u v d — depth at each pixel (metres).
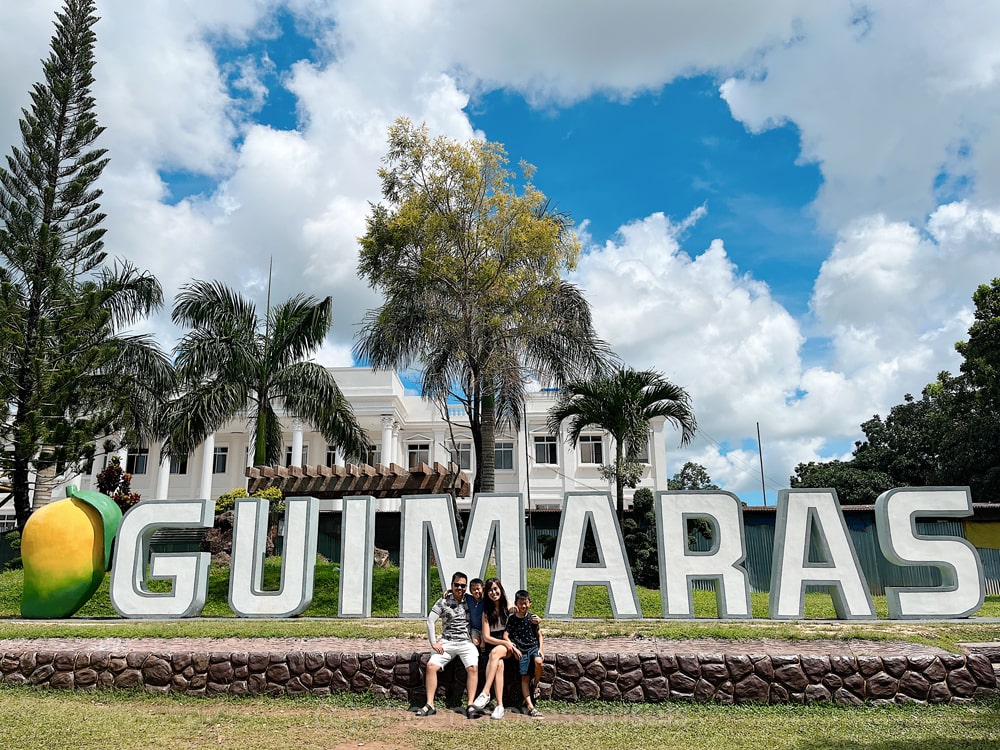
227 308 20.52
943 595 10.90
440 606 8.56
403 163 19.80
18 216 21.20
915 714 7.97
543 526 21.77
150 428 22.16
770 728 7.49
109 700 8.81
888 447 40.66
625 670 8.51
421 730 7.50
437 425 35.34
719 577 11.38
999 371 25.75
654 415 19.12
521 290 19.44
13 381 19.72
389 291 19.66
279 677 8.77
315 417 20.70
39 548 12.80
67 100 22.73
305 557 12.20
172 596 12.23
